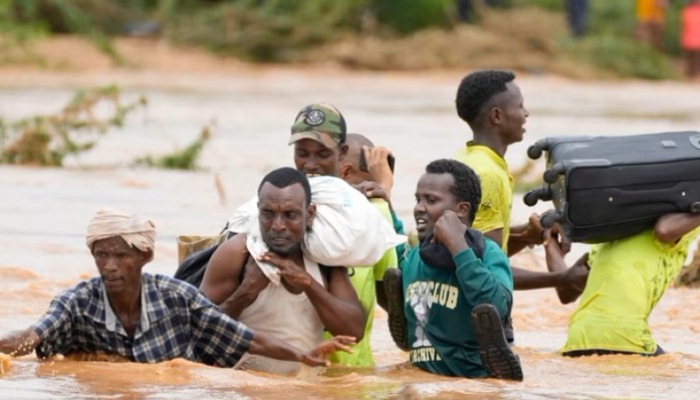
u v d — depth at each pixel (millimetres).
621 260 21625
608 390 18609
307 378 19047
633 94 93500
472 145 22609
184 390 17719
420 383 18672
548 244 23703
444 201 19750
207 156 49375
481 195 20547
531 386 18656
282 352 19203
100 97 50781
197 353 19578
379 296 21578
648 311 21641
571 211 21078
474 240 19500
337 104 75562
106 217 18656
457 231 19188
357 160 22531
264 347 19266
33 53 92938
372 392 18031
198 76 93188
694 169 21109
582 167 20922
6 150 46156
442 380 18984
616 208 21047
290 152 51594
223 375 18578
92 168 45219
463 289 18953
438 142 56000
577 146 21469
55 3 99188
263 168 46438
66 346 19391
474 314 18500
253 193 40094
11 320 22641
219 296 19828
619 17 117375
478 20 110750
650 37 116250
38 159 46000
